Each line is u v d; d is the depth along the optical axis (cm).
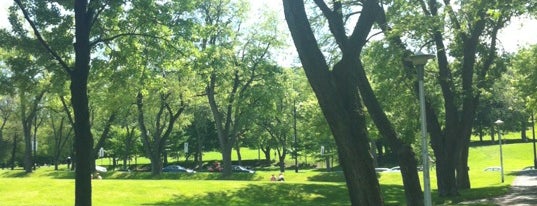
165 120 5222
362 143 1132
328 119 1138
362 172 1114
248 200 2623
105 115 4319
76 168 1501
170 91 4100
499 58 2572
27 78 1661
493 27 2339
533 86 3375
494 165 6731
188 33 1733
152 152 4550
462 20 2055
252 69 4197
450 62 2731
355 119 1145
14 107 6128
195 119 6262
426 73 2458
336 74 1181
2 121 7206
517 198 2350
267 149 8381
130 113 4538
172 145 7400
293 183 3105
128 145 6406
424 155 1235
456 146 2422
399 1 1806
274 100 4341
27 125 5150
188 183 2966
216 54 3475
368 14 1203
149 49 1750
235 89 4228
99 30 1677
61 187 2655
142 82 1856
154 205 2341
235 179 4338
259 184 3009
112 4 1538
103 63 1750
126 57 1719
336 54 2097
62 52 1612
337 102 1136
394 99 2567
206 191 2762
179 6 1758
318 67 1147
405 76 2250
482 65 2620
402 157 1678
